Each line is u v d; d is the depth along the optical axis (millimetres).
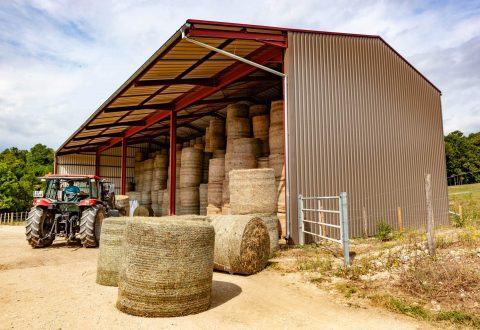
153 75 10695
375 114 11547
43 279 5777
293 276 6098
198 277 4262
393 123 12164
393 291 4984
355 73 11148
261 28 9164
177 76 11289
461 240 7168
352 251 7855
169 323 3887
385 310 4410
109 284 5359
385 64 12266
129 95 12266
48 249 8969
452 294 4629
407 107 12883
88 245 9039
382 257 6582
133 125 17938
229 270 6312
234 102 15078
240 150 11805
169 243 4129
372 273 5805
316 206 9508
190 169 15406
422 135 13398
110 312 4180
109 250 5395
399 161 12117
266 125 12430
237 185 8641
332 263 6750
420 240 7832
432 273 5125
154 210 20359
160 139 24469
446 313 4125
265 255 6633
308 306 4578
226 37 8727
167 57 9406
